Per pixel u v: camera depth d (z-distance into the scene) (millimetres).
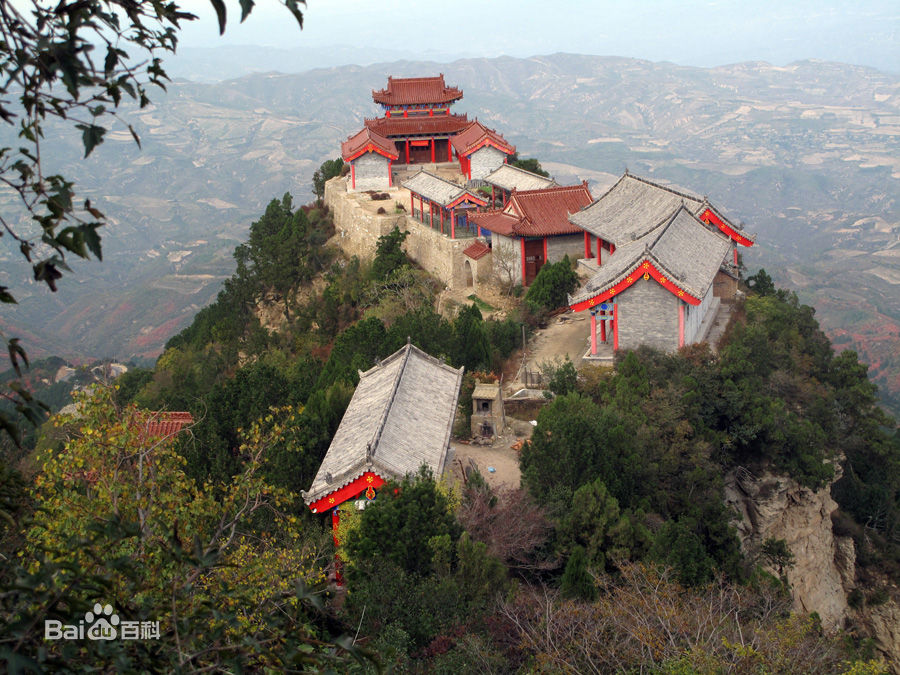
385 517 32188
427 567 32281
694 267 57625
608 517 36062
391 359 47781
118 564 11617
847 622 53344
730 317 64312
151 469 24031
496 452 49344
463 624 29391
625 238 65375
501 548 35094
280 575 24250
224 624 12734
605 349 58938
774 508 49344
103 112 9500
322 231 104062
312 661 11453
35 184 9414
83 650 10953
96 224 9336
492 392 51406
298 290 97188
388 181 104812
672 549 34906
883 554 58469
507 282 76562
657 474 43781
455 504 35938
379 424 37750
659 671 25766
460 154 105250
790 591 45406
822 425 55938
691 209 67625
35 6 9180
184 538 23266
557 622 28469
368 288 83188
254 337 79625
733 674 25453
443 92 116688
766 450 49906
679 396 49344
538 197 77375
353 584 31672
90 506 22500
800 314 66250
